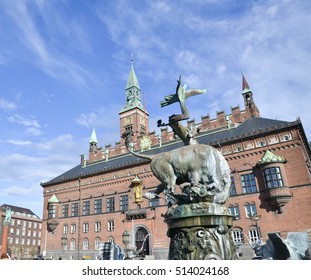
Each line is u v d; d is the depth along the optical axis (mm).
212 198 7176
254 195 39656
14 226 109562
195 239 6797
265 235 37281
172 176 8203
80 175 60344
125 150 62562
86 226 56281
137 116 83125
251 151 41656
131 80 90375
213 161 7918
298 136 38594
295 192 36906
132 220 49906
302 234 8672
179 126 9062
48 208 62625
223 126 50281
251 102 50219
